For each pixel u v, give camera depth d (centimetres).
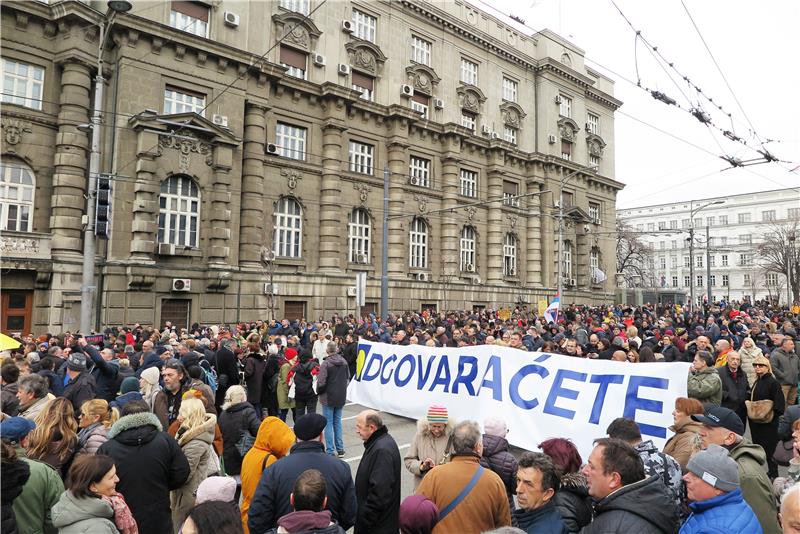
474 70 3788
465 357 996
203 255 2342
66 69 2038
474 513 394
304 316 2731
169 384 737
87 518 367
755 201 8794
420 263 3341
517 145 4019
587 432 755
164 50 2244
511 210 3878
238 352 1236
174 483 488
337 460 462
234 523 298
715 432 473
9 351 1261
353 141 3034
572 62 4478
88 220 1627
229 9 2477
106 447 467
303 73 2847
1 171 1941
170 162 2230
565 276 4256
